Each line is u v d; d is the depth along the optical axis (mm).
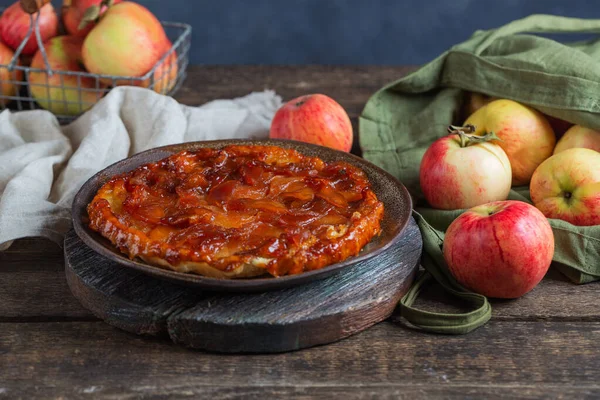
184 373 884
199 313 898
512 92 1113
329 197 969
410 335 925
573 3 1698
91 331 924
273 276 897
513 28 1188
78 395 863
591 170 1011
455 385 875
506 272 938
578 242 988
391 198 996
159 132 1120
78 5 1260
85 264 948
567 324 938
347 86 1371
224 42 1745
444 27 1739
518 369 892
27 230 1011
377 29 1739
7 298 958
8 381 874
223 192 965
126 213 947
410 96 1220
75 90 1236
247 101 1277
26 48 1262
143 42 1219
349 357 902
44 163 1075
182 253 891
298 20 1728
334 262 906
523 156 1090
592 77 1071
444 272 983
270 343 900
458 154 1048
